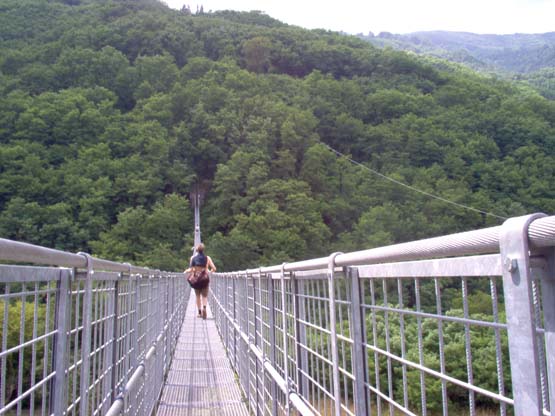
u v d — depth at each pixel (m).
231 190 71.94
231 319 7.73
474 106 75.75
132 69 94.38
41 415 1.61
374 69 106.62
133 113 84.31
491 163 58.62
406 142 71.00
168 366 7.41
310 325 2.65
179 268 58.22
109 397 2.83
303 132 78.81
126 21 116.31
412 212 54.66
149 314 4.99
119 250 57.06
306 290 2.87
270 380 4.03
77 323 2.01
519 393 0.92
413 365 1.47
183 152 81.19
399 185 60.41
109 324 2.83
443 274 1.28
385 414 1.96
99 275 2.44
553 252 0.89
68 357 1.86
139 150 75.81
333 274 2.16
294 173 73.75
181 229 67.25
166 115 85.19
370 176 66.69
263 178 71.06
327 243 60.00
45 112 71.88
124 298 3.38
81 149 70.56
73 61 90.31
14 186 58.91
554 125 69.06
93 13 121.75
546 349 0.91
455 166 60.19
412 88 90.81
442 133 67.50
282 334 3.45
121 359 3.22
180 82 95.94
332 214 65.00
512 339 0.94
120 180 67.44
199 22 127.50
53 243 55.16
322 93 91.19
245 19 150.12
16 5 111.38
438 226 51.97
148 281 4.90
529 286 0.89
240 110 87.50
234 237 59.88
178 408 5.49
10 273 1.34
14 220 53.84
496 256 1.05
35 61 90.56
